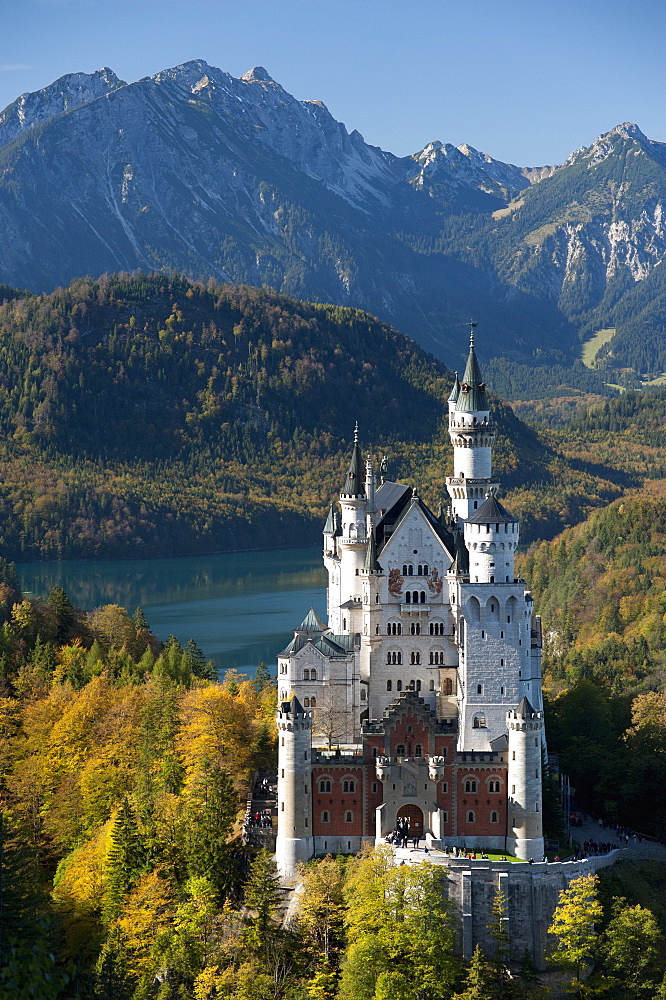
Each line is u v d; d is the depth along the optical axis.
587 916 194.88
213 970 184.38
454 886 197.88
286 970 188.75
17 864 180.75
